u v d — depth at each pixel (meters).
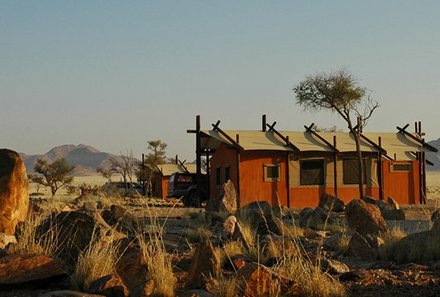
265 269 7.77
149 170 61.69
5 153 11.70
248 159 36.62
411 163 40.75
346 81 40.31
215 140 39.28
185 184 40.56
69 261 9.48
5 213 11.09
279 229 15.56
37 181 68.31
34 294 7.64
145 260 8.45
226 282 7.59
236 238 13.70
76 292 6.83
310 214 20.41
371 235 12.68
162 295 7.57
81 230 9.83
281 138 38.19
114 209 15.37
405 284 8.89
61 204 23.20
